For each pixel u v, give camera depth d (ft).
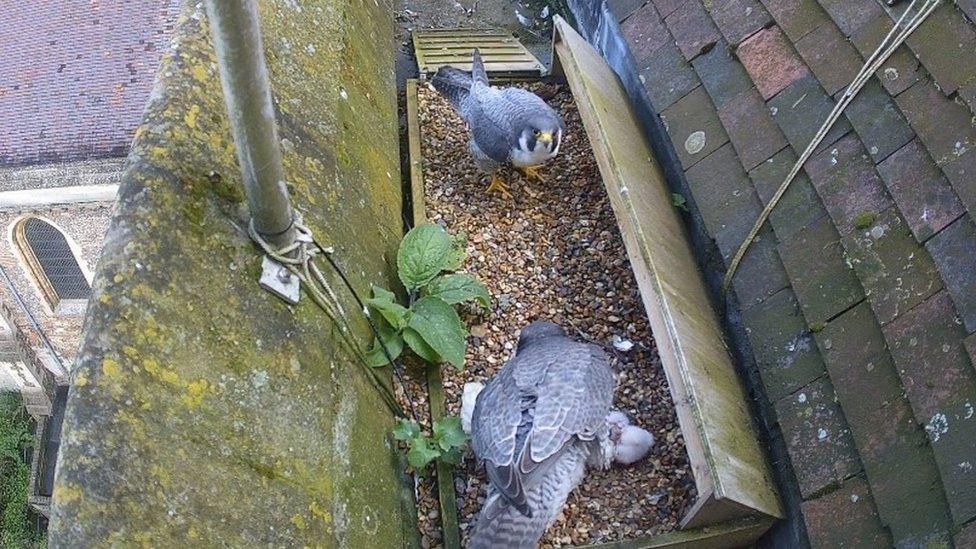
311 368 4.42
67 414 3.40
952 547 3.56
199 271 4.05
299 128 5.29
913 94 4.49
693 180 5.48
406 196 6.95
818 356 4.48
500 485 4.38
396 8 9.41
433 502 5.02
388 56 7.31
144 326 3.72
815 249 4.66
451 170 7.11
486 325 5.97
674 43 6.10
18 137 12.78
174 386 3.73
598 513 5.03
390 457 4.94
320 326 4.62
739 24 5.70
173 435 3.63
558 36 6.71
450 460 5.06
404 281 5.56
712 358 4.96
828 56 5.04
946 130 4.27
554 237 6.56
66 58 12.87
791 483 4.57
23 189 12.86
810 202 4.79
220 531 3.61
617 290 6.17
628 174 5.61
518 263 6.38
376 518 4.49
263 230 4.33
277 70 5.41
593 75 6.37
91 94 12.80
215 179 4.31
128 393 3.55
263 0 5.66
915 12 4.63
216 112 4.55
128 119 12.66
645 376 5.69
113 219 3.89
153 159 4.10
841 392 4.26
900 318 4.13
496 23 9.29
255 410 4.02
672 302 4.97
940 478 3.73
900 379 4.03
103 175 12.70
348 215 5.38
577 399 4.73
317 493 4.10
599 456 5.09
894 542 3.79
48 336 16.39
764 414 4.90
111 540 3.27
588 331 5.95
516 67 8.14
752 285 4.94
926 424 3.85
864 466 4.04
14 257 14.62
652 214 5.53
